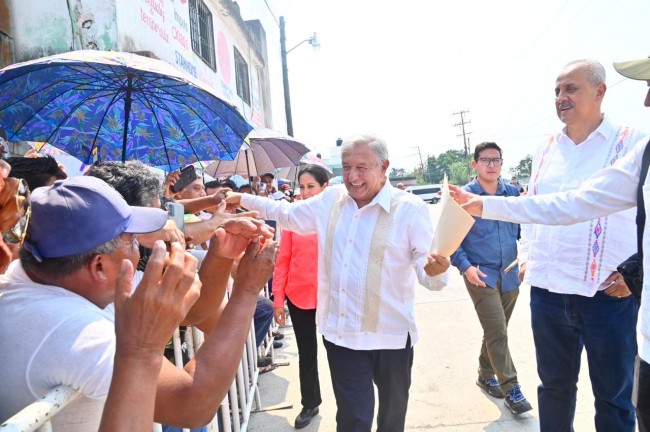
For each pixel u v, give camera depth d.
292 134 14.03
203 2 7.98
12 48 4.65
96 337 1.07
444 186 2.06
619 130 2.32
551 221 2.10
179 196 3.28
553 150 2.53
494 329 3.22
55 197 1.11
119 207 1.17
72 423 1.10
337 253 2.33
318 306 2.44
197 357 1.26
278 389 3.83
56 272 1.14
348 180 2.25
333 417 3.32
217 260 1.66
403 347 2.27
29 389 1.05
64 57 1.93
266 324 3.33
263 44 13.68
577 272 2.30
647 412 1.66
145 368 0.89
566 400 2.48
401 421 2.35
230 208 2.73
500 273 3.30
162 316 0.89
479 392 3.51
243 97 11.04
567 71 2.35
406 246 2.24
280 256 3.31
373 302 2.24
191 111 2.50
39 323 1.06
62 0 4.64
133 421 0.86
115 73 2.26
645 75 1.64
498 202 2.24
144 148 2.63
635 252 2.21
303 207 2.53
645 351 1.59
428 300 6.08
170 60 6.30
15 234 1.03
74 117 2.46
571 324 2.39
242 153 5.23
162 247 0.92
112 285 1.21
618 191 1.93
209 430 2.40
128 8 5.00
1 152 2.21
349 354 2.26
